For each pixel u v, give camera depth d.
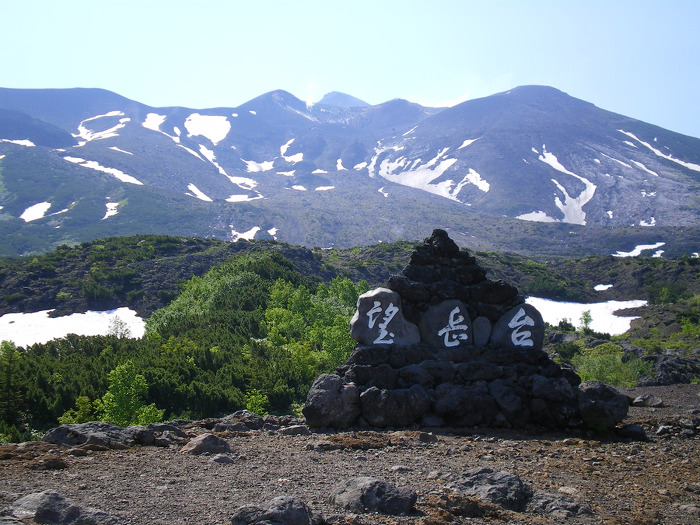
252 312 57.44
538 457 11.48
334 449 10.98
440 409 13.76
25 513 6.84
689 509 8.95
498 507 8.27
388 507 7.70
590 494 9.43
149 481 8.54
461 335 14.98
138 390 26.11
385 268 113.50
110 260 97.69
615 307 111.38
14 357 35.62
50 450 10.02
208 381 35.41
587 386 14.25
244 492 8.23
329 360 40.28
